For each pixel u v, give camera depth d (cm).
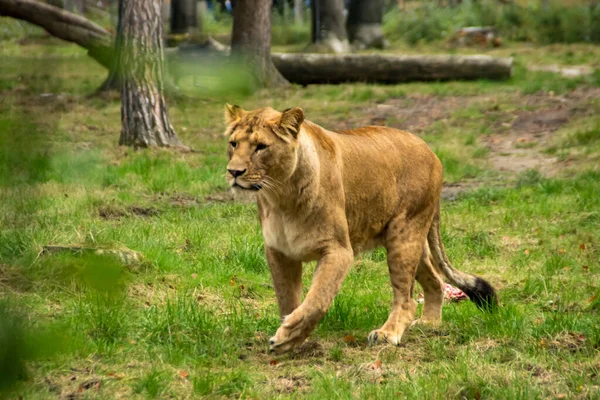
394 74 4109
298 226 983
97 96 3531
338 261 985
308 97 3778
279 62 4094
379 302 1303
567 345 1059
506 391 868
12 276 1161
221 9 7225
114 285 464
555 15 6009
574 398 867
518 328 1107
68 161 2022
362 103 3628
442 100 3625
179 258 1435
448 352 1045
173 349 1001
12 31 3444
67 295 1140
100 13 4228
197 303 1170
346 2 7538
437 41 6006
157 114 2670
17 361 432
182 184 2178
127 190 2052
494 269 1517
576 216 1844
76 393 862
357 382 922
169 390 881
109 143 2689
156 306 1119
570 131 2844
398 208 1119
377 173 1078
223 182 2206
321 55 4122
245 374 930
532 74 4203
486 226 1802
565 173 2350
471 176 2406
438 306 1187
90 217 1695
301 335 953
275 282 1039
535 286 1380
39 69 497
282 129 938
